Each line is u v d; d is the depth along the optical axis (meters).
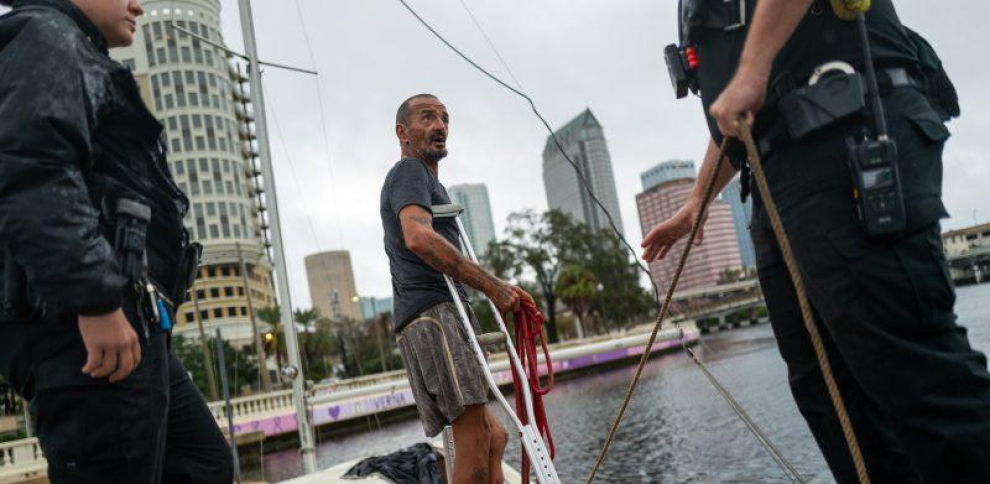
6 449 13.70
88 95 1.31
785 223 1.34
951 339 1.22
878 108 1.21
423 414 2.24
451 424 2.20
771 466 9.25
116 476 1.37
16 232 1.18
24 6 1.44
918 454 1.21
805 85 1.30
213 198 84.06
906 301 1.19
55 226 1.19
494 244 58.47
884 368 1.22
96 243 1.24
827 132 1.25
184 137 84.31
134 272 1.39
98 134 1.40
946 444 1.16
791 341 1.67
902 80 1.29
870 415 1.59
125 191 1.43
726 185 1.94
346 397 8.42
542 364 28.59
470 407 2.14
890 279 1.19
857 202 1.19
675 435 12.91
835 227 1.24
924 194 1.21
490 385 1.98
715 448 11.03
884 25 1.32
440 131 2.44
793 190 1.31
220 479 1.74
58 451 1.34
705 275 168.00
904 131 1.24
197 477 1.69
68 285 1.19
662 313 1.59
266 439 25.89
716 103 1.22
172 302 1.58
